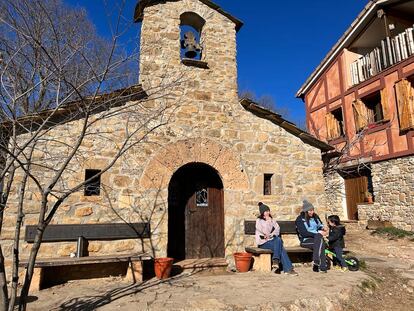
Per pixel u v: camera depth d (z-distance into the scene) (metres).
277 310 3.64
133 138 5.43
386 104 10.23
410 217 9.26
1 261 2.70
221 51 6.46
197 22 6.79
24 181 2.99
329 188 12.31
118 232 5.02
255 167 6.08
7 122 3.87
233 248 5.66
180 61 6.10
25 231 4.60
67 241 4.77
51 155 4.67
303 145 6.48
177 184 6.29
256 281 4.69
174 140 5.69
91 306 3.58
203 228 6.21
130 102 5.55
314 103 13.98
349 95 11.96
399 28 11.20
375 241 8.93
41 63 3.55
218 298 3.83
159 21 6.18
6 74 3.56
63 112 4.90
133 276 4.77
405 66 9.70
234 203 5.80
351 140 11.20
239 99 6.32
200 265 5.48
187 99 5.95
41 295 4.06
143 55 5.90
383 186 10.22
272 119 6.35
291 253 6.01
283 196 6.11
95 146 5.19
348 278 4.90
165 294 4.02
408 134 9.50
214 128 5.99
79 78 4.14
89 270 4.82
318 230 5.74
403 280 5.29
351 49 12.48
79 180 4.98
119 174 5.24
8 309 2.67
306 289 4.26
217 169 5.84
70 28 4.11
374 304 4.30
